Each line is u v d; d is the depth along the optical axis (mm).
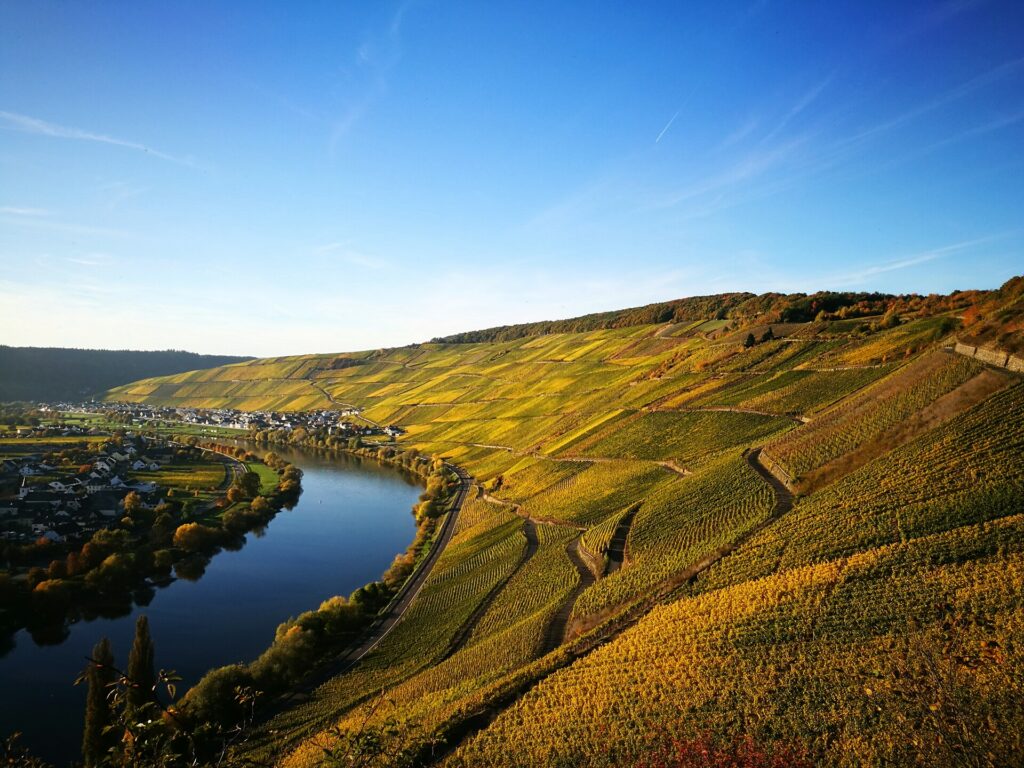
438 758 37594
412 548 100062
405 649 63938
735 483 70750
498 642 55688
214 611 81875
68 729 55156
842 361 108500
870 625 36312
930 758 23891
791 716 31172
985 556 38438
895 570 40281
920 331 107188
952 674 28547
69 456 173500
